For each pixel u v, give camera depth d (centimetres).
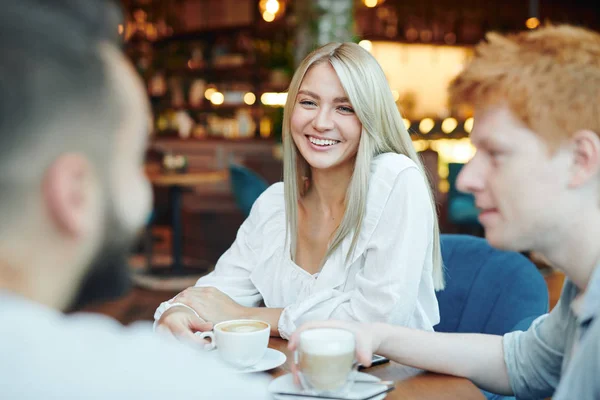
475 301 185
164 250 723
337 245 170
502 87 91
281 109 629
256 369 126
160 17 884
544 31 94
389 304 159
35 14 47
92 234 50
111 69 50
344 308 162
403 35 933
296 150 181
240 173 540
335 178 178
